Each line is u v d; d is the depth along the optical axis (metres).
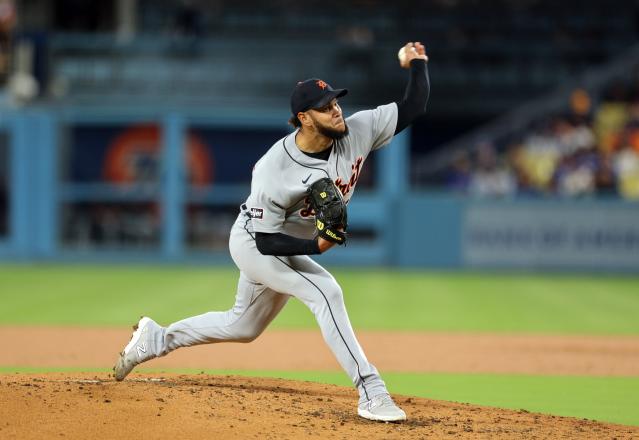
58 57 83.88
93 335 36.28
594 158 79.19
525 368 29.55
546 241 70.88
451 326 40.62
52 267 70.94
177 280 60.44
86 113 73.62
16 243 74.31
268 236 18.22
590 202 70.50
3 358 30.64
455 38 88.06
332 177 18.28
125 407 17.56
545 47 86.81
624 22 89.31
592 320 43.38
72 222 76.19
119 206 76.44
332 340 18.45
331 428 17.36
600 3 89.50
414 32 88.38
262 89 84.00
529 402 23.42
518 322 42.31
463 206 71.75
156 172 76.50
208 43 84.62
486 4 89.19
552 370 29.11
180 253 74.25
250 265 19.03
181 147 73.69
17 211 74.06
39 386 18.80
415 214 72.19
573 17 89.25
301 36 88.94
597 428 18.77
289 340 35.28
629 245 70.25
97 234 76.31
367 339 36.28
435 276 66.12
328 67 84.62
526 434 17.69
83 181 76.69
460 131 88.62
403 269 71.75
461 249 71.81
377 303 49.38
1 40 83.38
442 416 19.38
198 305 45.88
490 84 85.44
